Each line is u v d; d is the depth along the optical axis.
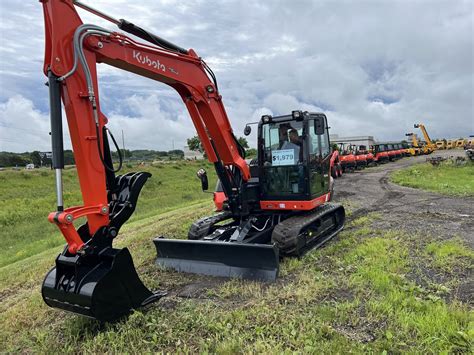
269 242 6.89
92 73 4.23
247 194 6.74
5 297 6.62
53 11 3.90
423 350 3.35
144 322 4.25
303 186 6.71
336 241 7.26
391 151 39.34
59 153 3.92
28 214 20.44
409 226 8.05
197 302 4.86
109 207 4.43
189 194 25.72
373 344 3.49
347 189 16.08
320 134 6.84
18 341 4.47
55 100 3.91
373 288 4.73
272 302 4.59
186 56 5.43
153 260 6.74
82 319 4.53
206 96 5.78
